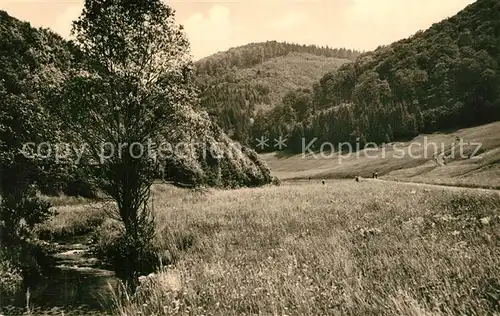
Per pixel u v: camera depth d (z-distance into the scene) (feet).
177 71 51.01
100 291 37.06
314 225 52.13
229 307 24.00
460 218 41.01
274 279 27.50
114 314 29.53
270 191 126.93
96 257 52.54
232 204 88.58
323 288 24.73
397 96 603.26
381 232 39.52
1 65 67.31
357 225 46.14
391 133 533.96
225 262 36.81
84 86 46.91
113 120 48.52
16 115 48.32
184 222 63.67
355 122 594.65
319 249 35.58
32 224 55.62
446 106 516.73
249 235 51.03
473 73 513.86
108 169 48.88
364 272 27.14
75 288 38.14
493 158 250.98
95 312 30.71
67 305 32.60
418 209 53.52
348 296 22.25
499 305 19.03
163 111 49.08
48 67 50.14
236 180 191.62
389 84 646.33
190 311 24.64
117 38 48.21
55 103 47.16
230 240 49.32
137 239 48.11
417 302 19.60
